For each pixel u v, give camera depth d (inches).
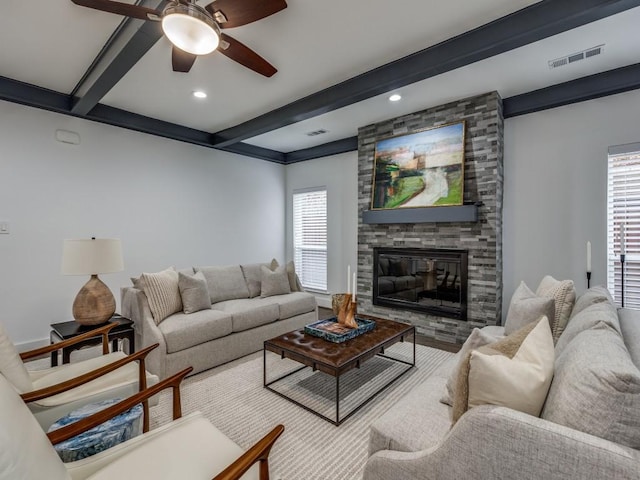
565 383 39.5
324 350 92.3
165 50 101.7
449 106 145.6
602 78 117.8
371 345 96.1
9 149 128.4
